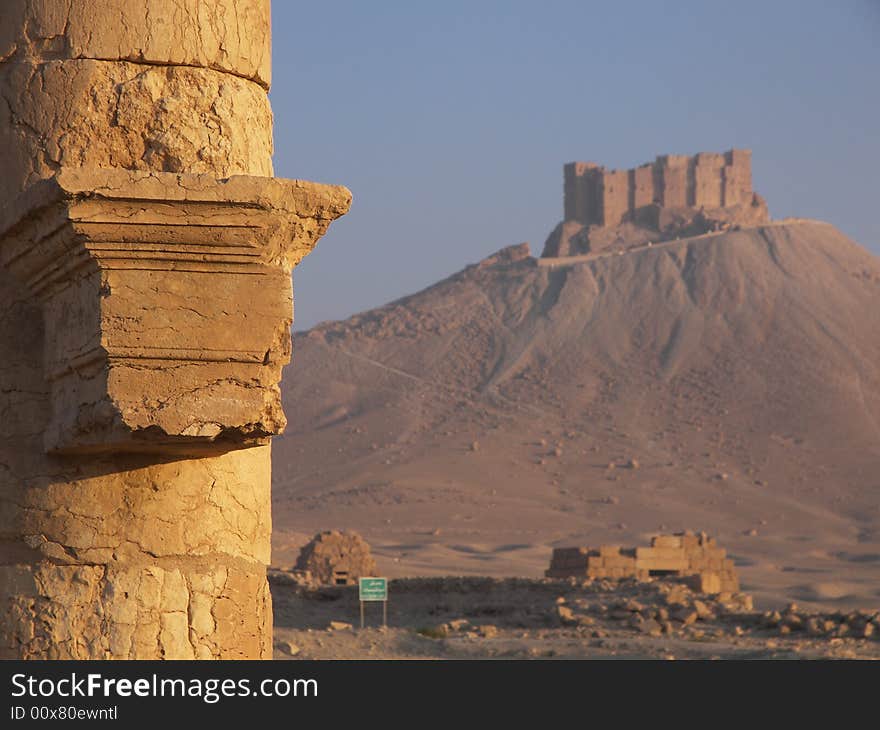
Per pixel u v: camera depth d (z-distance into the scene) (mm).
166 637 8531
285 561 172625
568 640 48906
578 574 83562
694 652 44406
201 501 8766
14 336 8844
